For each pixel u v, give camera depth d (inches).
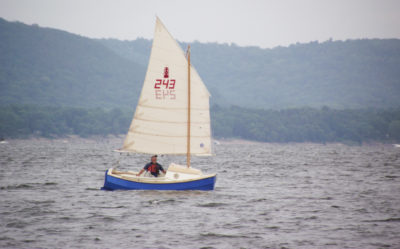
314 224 3535.9
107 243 2962.6
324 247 2935.5
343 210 4116.6
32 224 3410.4
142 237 3107.8
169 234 3191.4
